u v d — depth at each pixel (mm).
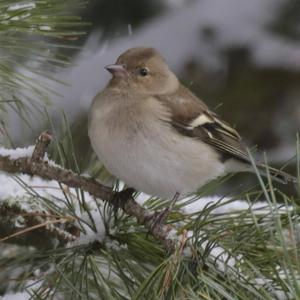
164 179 4617
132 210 4527
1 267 4523
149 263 4520
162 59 4652
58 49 4797
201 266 4488
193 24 4883
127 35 4844
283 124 4898
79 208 4543
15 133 4660
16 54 4570
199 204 4559
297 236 4484
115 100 4617
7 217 4547
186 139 4633
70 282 4488
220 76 4891
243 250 4496
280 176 4598
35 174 4535
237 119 4898
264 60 4887
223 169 4668
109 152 4594
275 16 4895
